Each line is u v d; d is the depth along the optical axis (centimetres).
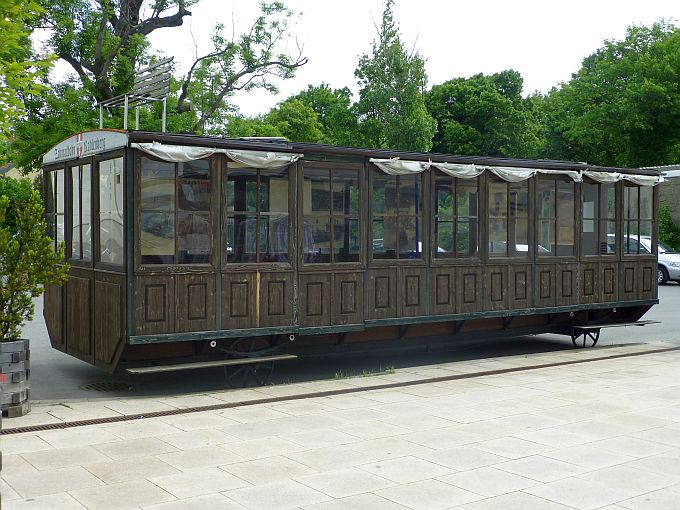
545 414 807
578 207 1329
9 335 801
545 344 1435
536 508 522
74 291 1015
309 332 1013
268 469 602
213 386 984
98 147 947
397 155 1093
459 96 5778
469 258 1185
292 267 998
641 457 648
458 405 850
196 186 925
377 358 1252
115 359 906
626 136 4412
